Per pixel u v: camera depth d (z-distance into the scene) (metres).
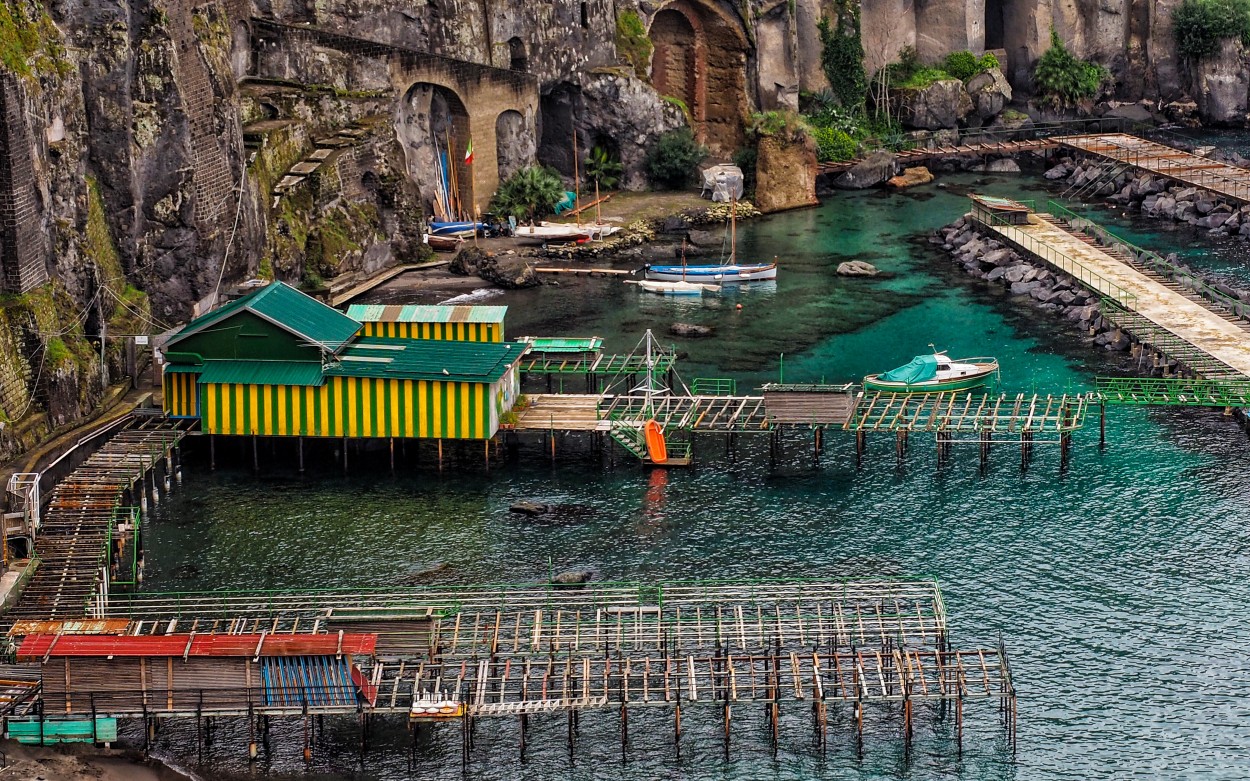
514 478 108.69
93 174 123.19
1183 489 105.50
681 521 101.88
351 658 78.50
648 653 84.81
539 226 167.88
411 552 98.06
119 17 121.81
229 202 132.88
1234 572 94.69
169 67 125.12
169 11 126.50
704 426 112.00
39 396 107.44
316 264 146.25
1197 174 184.62
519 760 78.25
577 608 89.50
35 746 76.69
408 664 82.12
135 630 83.00
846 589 88.69
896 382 121.94
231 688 77.19
